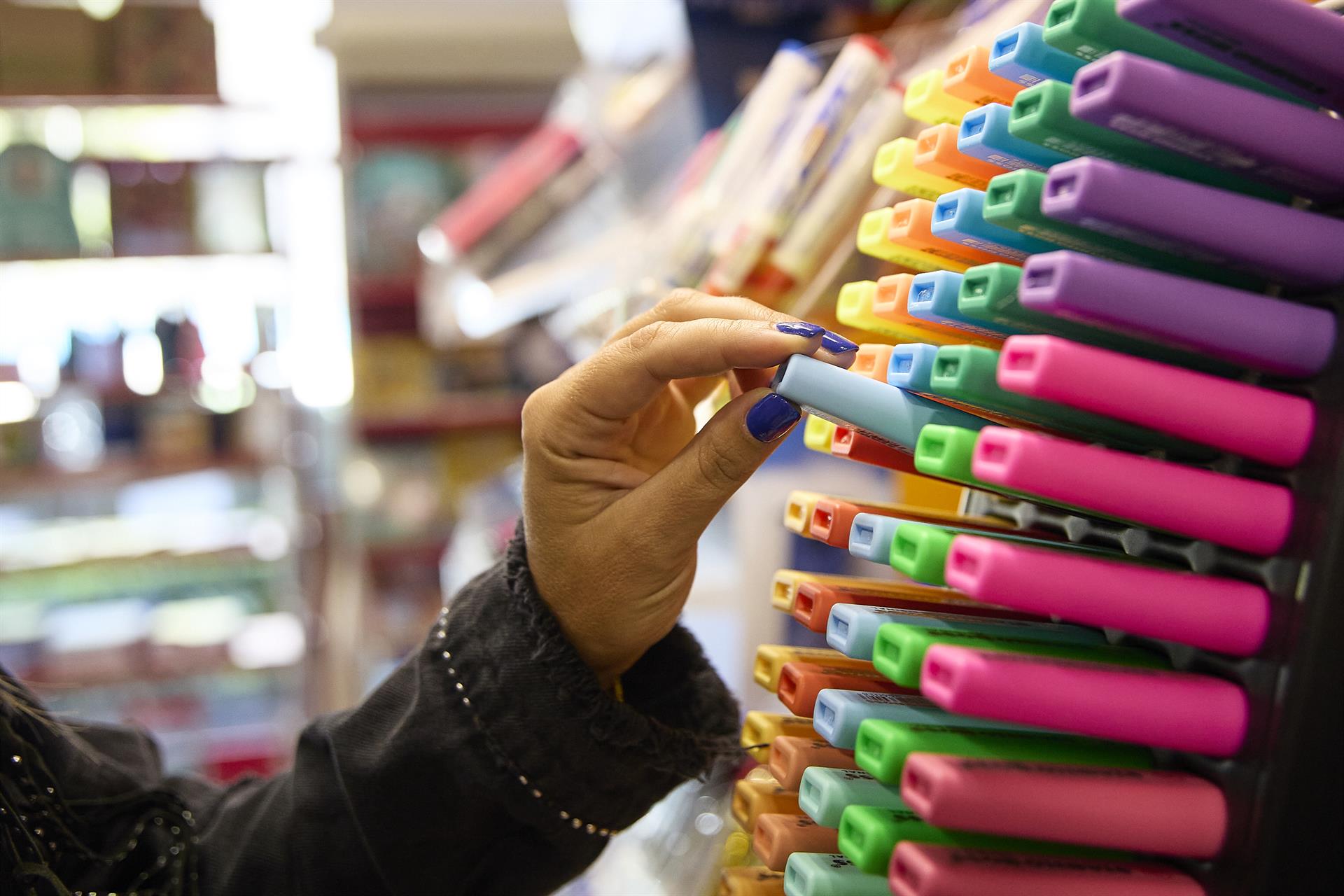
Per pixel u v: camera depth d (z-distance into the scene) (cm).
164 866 63
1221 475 37
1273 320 36
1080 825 36
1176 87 33
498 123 358
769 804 49
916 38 84
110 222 293
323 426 342
